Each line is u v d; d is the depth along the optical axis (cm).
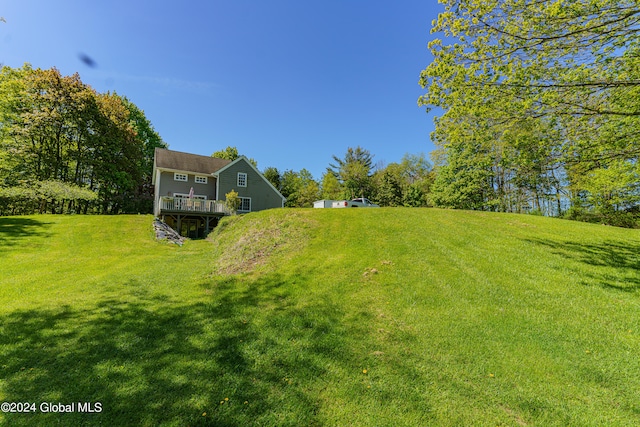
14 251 997
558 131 672
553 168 745
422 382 308
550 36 552
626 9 484
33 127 2158
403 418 258
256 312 487
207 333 415
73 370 326
